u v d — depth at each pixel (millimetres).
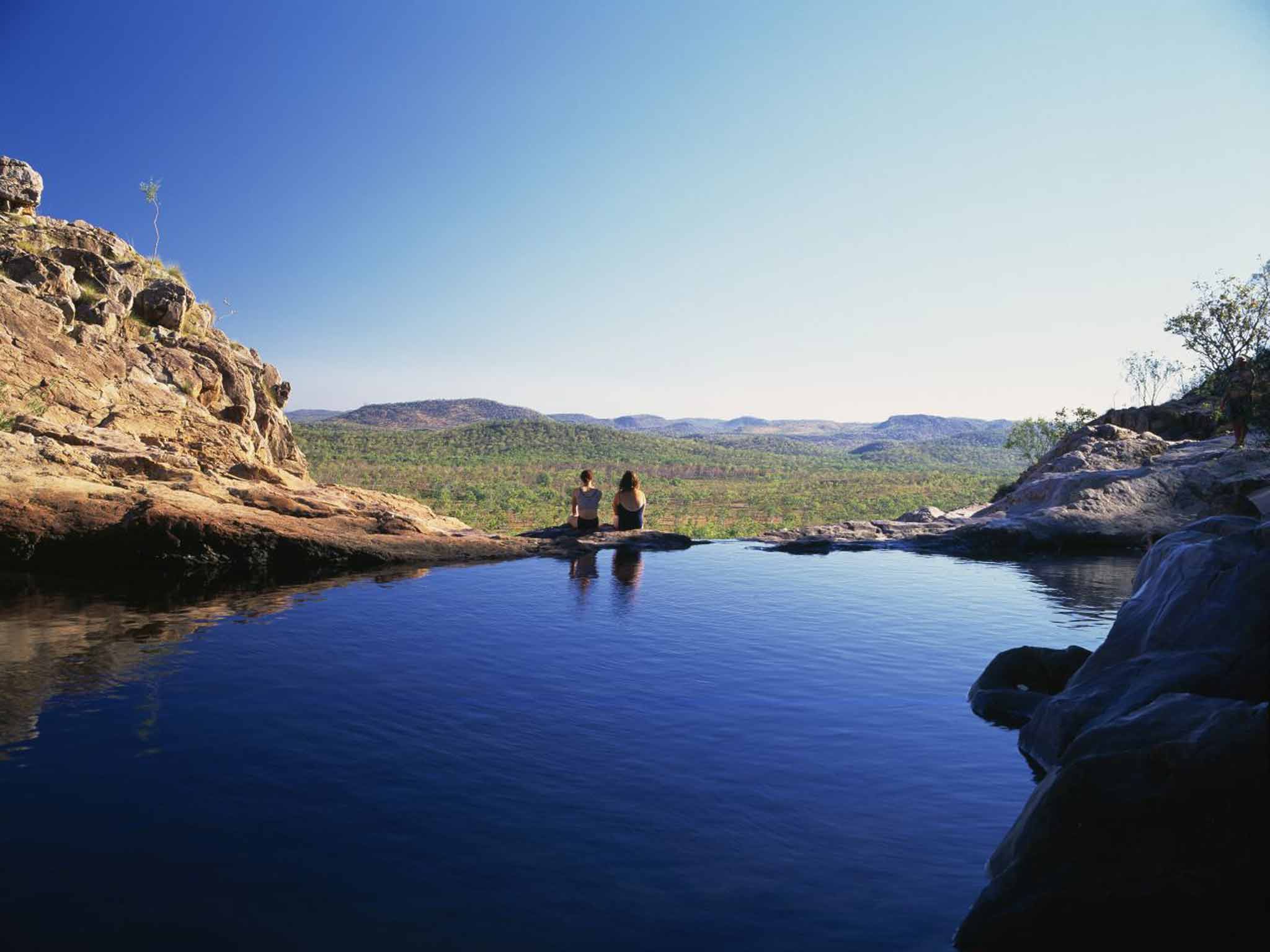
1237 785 2693
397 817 3475
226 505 11898
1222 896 2584
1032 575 11430
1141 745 3096
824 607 8594
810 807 3652
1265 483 14922
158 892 2826
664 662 6191
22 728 4410
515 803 3643
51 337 15797
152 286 19984
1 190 19359
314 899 2814
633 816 3525
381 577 10383
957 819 3549
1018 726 4816
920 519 18266
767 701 5234
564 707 5047
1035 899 2678
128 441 14047
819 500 166250
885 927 2715
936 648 6773
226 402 19609
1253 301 26188
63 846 3137
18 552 10125
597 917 2738
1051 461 24469
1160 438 23438
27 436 12055
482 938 2596
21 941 2514
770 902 2852
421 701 5102
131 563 10539
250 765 3996
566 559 12477
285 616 7680
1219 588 4023
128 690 5156
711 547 14398
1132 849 2730
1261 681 3566
